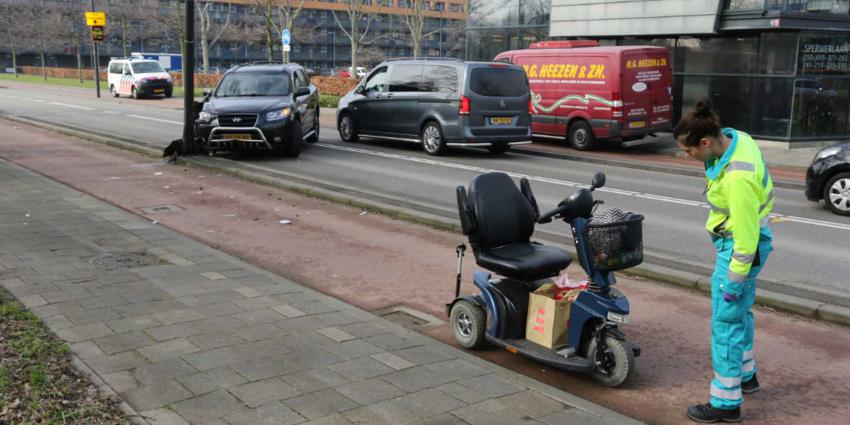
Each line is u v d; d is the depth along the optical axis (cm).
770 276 712
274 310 550
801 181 1349
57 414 363
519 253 494
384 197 1100
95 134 1855
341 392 408
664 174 1436
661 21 1984
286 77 1584
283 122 1455
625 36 2108
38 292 573
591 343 459
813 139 1847
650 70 1734
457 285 529
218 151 1573
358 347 480
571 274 725
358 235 873
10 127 2106
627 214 445
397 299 634
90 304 547
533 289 497
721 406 404
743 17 1812
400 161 1504
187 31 1452
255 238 849
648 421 411
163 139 1802
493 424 375
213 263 689
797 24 1745
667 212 1033
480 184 507
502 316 486
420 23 4847
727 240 394
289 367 441
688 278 673
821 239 877
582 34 2194
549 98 1816
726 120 1928
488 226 500
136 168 1362
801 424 409
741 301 396
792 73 1786
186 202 1057
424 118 1600
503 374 443
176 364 439
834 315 582
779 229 934
